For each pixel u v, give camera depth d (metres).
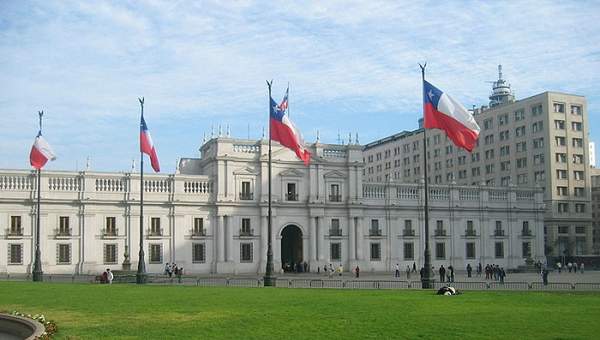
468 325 23.69
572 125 127.19
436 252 94.81
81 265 75.25
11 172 73.38
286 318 26.06
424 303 32.31
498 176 135.50
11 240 72.62
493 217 99.62
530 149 128.50
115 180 78.31
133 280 60.81
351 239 89.38
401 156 167.50
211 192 83.31
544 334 21.53
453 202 96.75
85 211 76.25
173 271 75.50
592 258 111.12
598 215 169.12
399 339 20.72
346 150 90.56
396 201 93.31
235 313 27.98
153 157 62.34
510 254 100.31
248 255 83.88
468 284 55.09
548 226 123.31
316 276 78.38
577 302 33.25
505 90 155.12
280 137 57.00
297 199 87.06
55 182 75.38
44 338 19.94
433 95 44.62
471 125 43.69
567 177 125.50
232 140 84.19
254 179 85.25
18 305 31.78
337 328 23.11
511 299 34.72
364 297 35.97
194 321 25.27
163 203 80.12
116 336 21.47
